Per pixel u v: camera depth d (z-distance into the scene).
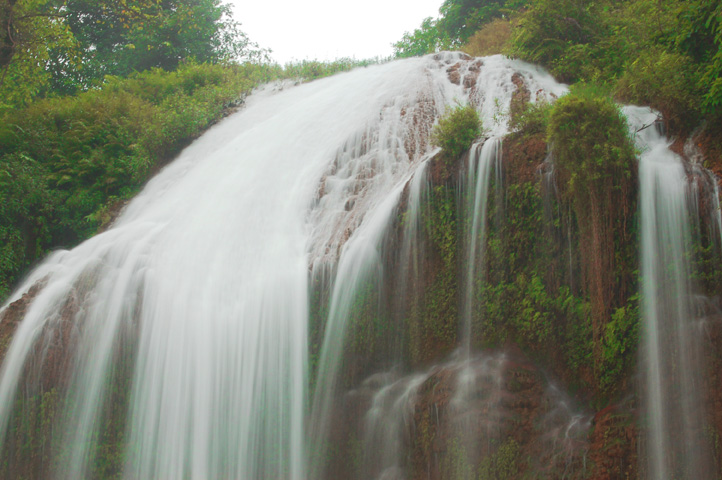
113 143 17.67
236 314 10.77
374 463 9.33
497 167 9.80
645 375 7.96
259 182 14.20
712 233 8.16
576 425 8.28
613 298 8.38
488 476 8.20
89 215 15.99
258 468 9.88
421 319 9.85
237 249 12.05
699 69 10.05
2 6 16.94
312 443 9.77
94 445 10.48
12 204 15.19
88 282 11.80
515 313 9.22
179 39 30.17
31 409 10.66
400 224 10.45
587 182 8.52
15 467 10.44
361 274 10.38
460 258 9.84
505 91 14.84
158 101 21.64
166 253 12.32
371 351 9.99
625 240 8.45
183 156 17.66
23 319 11.49
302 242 11.73
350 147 14.20
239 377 10.38
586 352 8.66
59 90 29.00
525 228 9.44
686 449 7.45
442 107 15.06
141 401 10.64
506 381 8.63
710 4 9.97
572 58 14.54
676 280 8.12
